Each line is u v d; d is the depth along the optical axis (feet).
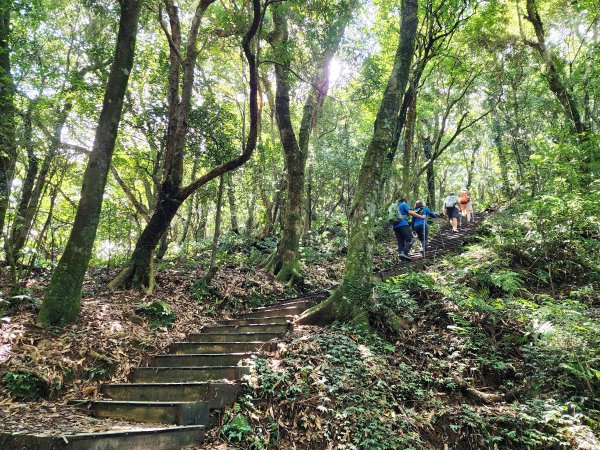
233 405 14.23
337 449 13.47
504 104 56.80
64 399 15.49
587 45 52.54
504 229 32.27
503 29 50.55
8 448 10.61
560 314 19.22
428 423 15.23
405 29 26.63
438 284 24.64
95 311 21.25
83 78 34.14
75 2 38.19
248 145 27.14
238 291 28.78
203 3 29.07
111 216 33.58
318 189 60.64
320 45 31.30
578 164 33.24
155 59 38.65
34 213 29.66
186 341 21.22
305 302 24.12
